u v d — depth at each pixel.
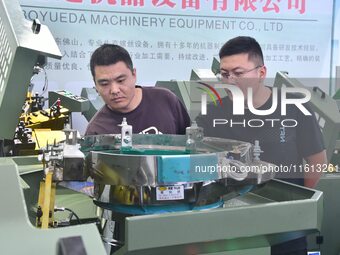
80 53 3.23
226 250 0.90
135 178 0.88
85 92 3.04
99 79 1.57
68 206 1.23
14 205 0.74
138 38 3.33
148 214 0.85
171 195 0.90
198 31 3.44
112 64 1.53
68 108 2.79
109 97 1.58
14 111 0.91
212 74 2.23
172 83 1.78
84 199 1.29
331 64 3.73
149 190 0.89
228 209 0.85
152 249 0.80
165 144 1.12
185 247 0.84
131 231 0.78
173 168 0.88
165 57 3.40
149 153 0.96
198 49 3.46
